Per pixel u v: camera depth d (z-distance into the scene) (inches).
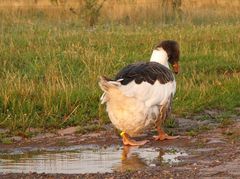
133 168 443.5
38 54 829.2
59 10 1337.4
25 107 598.2
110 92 496.4
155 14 1284.4
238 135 529.7
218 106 625.0
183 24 1190.9
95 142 528.4
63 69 757.3
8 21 1200.2
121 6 1359.5
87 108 605.6
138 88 499.2
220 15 1309.1
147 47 888.9
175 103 615.2
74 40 945.5
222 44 922.1
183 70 759.1
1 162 471.5
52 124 572.1
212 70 771.4
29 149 512.7
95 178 410.3
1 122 572.4
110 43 915.4
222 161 450.0
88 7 1235.2
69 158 480.7
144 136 543.2
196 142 514.0
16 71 754.2
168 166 443.5
